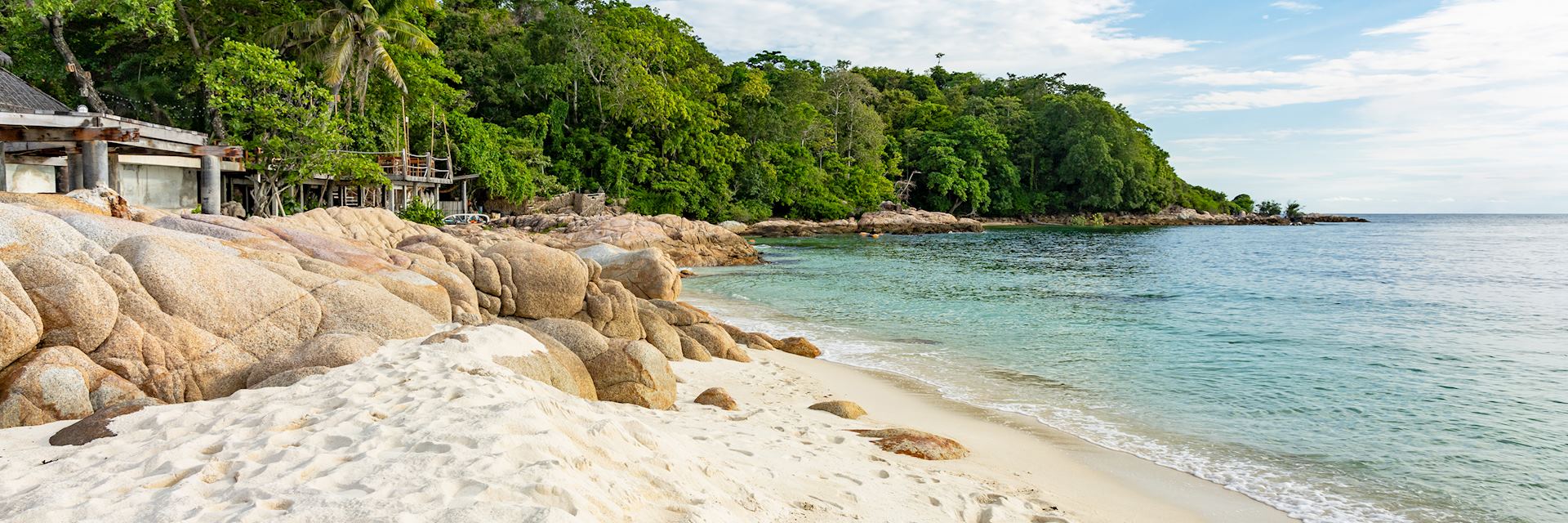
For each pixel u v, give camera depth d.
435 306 10.10
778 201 70.88
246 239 10.22
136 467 4.65
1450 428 9.52
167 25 28.86
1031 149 93.38
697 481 5.29
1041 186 94.19
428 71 42.38
